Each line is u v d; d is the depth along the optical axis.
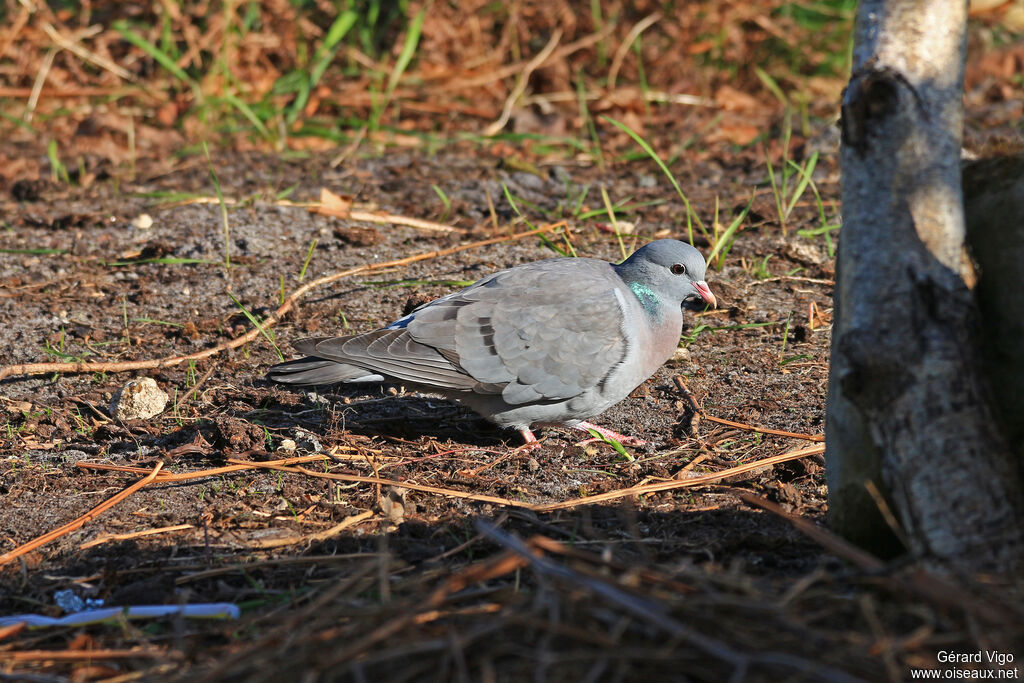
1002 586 5.18
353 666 5.00
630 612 5.08
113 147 17.67
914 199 5.91
